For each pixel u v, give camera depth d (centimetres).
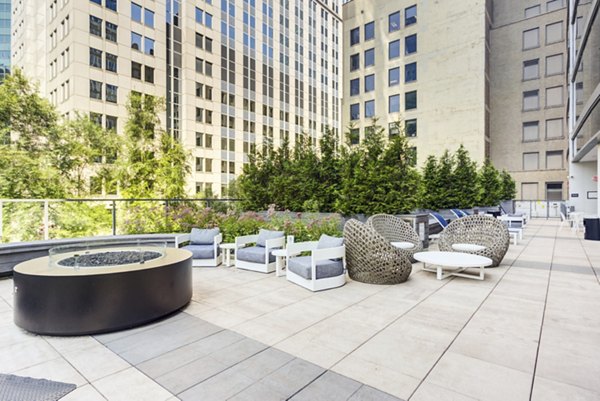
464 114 2247
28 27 2677
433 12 2358
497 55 2441
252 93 3191
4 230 671
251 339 300
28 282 311
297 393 216
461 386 224
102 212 805
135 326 328
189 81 2672
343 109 2842
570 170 1598
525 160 2359
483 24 2180
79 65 2095
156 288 341
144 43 2414
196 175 2719
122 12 2291
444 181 1337
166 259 380
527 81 2341
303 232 711
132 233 804
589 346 283
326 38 4188
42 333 308
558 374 239
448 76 2305
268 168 1060
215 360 261
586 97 1034
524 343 290
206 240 641
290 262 503
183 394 215
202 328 326
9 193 1295
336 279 471
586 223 992
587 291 452
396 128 926
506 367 249
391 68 2567
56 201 721
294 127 3647
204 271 578
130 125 1664
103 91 2197
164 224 825
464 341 294
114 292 316
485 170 1750
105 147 1645
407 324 334
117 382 230
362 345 287
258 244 628
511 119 2398
